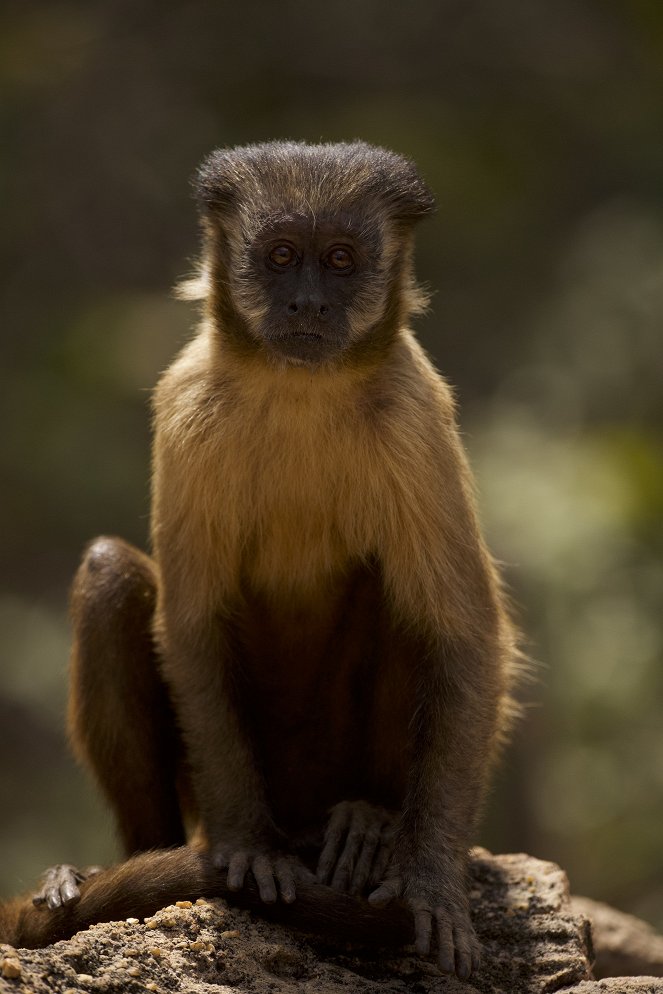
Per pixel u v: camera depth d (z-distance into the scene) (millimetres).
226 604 9750
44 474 26609
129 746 9906
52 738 24500
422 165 29359
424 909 8508
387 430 9414
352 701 9992
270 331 9328
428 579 9359
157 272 30203
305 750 10078
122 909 8617
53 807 23750
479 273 29078
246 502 9609
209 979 7828
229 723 9500
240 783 9391
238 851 8906
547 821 21906
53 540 26438
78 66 31453
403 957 8594
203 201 9945
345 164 9664
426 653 9414
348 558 9766
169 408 9758
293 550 9727
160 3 32469
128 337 28203
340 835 9133
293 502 9602
